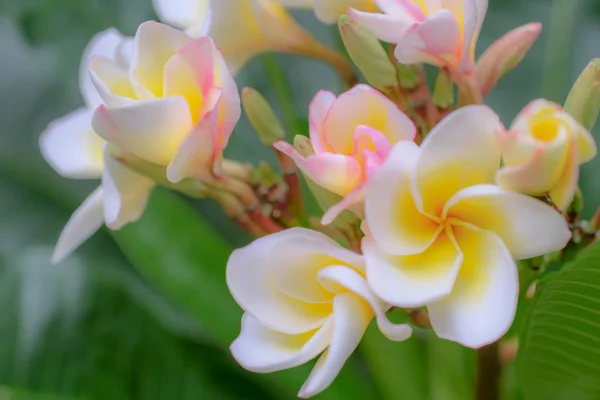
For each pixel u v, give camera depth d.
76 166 0.71
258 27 0.70
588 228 0.65
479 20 0.62
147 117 0.61
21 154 1.07
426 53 0.62
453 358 0.78
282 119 1.03
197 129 0.62
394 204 0.58
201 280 0.82
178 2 0.75
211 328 0.81
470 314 0.57
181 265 0.83
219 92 0.62
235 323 0.81
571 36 0.90
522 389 0.71
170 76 0.62
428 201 0.58
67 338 0.83
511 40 0.65
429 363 0.80
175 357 0.86
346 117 0.59
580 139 0.56
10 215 1.07
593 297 0.61
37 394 0.80
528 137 0.56
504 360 0.74
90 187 1.04
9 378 0.81
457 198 0.57
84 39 1.02
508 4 1.03
